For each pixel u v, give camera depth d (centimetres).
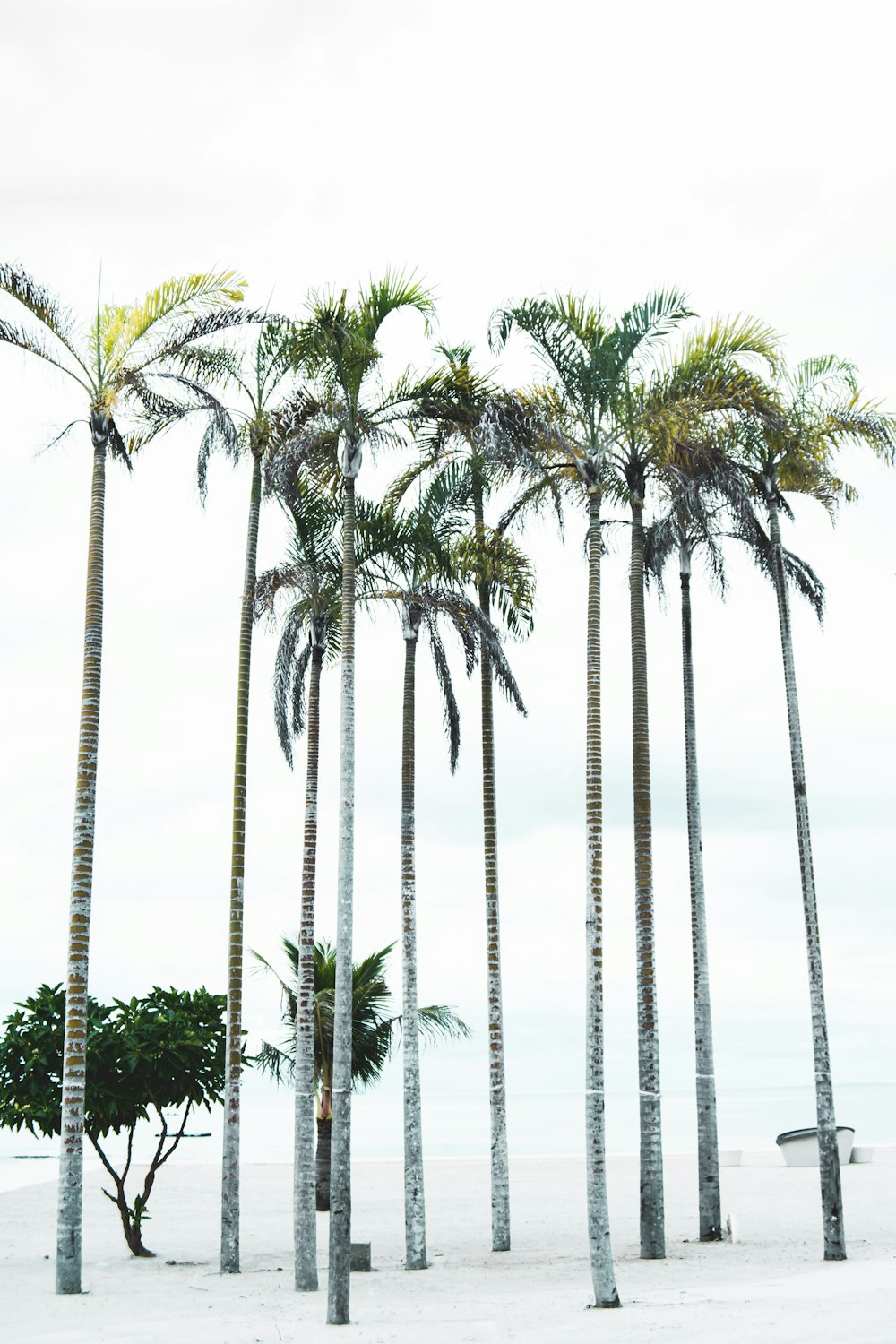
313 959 2128
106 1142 7762
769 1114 14100
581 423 1962
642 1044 2194
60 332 2142
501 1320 1570
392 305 2005
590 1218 1662
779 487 2427
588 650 1867
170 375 2181
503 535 2406
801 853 2219
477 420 2047
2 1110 2234
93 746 2067
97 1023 2298
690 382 2003
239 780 2202
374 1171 4503
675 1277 1909
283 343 2256
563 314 1962
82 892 2008
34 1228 2811
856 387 2362
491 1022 2405
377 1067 2919
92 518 2147
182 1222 2952
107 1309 1748
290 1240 2612
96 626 2109
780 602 2341
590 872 1783
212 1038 2336
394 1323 1583
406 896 2336
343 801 1833
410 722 2416
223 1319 1650
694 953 2488
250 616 2275
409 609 2425
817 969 2148
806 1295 1588
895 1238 2338
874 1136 8562
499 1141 2364
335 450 2050
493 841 2422
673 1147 7119
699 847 2503
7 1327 1622
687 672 2608
